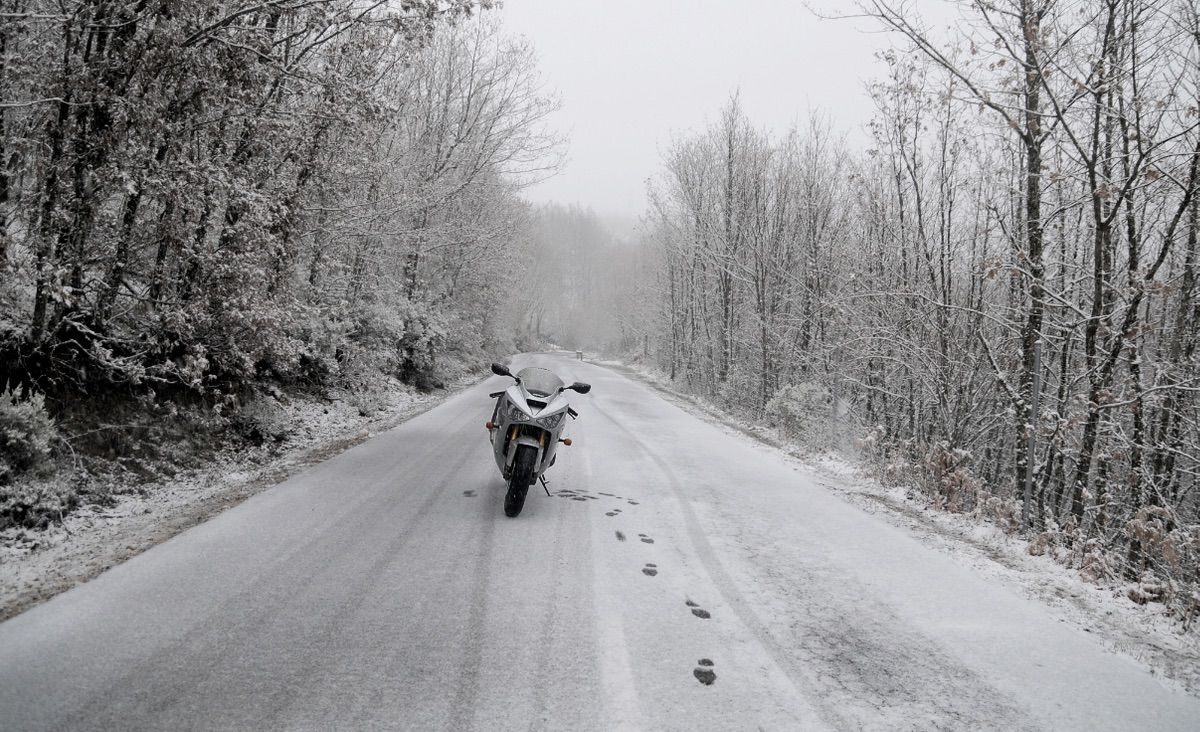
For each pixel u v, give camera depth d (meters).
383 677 3.10
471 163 22.06
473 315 27.70
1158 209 9.16
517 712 2.87
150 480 6.18
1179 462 10.02
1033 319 8.96
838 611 4.31
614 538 5.52
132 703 2.75
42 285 5.81
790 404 16.00
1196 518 10.21
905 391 12.91
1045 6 7.88
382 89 11.16
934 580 5.04
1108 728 3.08
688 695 3.11
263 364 10.52
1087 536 6.89
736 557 5.27
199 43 6.72
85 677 2.92
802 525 6.42
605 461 9.05
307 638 3.43
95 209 6.27
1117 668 3.73
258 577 4.20
